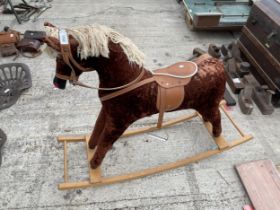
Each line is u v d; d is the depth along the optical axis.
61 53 1.18
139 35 3.10
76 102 2.33
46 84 2.46
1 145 1.96
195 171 1.90
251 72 2.63
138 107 1.47
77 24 3.20
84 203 1.71
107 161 1.92
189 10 3.12
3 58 2.67
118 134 1.60
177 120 2.15
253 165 1.89
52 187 1.77
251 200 1.73
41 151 1.96
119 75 1.33
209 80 1.53
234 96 2.45
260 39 2.43
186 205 1.74
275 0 2.38
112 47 1.25
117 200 1.73
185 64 1.56
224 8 3.20
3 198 1.70
